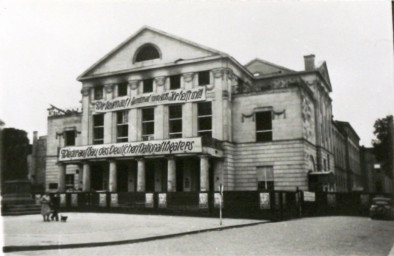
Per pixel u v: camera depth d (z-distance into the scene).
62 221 25.00
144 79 45.12
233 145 41.12
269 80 49.38
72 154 43.31
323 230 19.91
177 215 30.75
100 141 47.50
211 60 41.44
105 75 46.72
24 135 30.56
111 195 34.53
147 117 44.84
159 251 13.77
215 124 40.62
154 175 43.09
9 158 30.64
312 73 47.69
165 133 42.97
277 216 27.92
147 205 32.47
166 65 43.41
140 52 46.00
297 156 38.56
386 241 15.68
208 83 41.84
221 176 39.59
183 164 41.94
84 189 42.62
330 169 54.06
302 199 32.41
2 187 31.78
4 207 30.84
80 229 20.33
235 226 22.64
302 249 13.66
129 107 45.16
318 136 46.03
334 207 34.09
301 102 39.25
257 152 40.19
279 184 38.88
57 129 51.44
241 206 28.78
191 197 30.66
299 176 38.19
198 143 36.47
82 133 48.03
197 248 14.30
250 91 41.19
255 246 14.49
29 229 20.30
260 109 40.56
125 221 25.28
